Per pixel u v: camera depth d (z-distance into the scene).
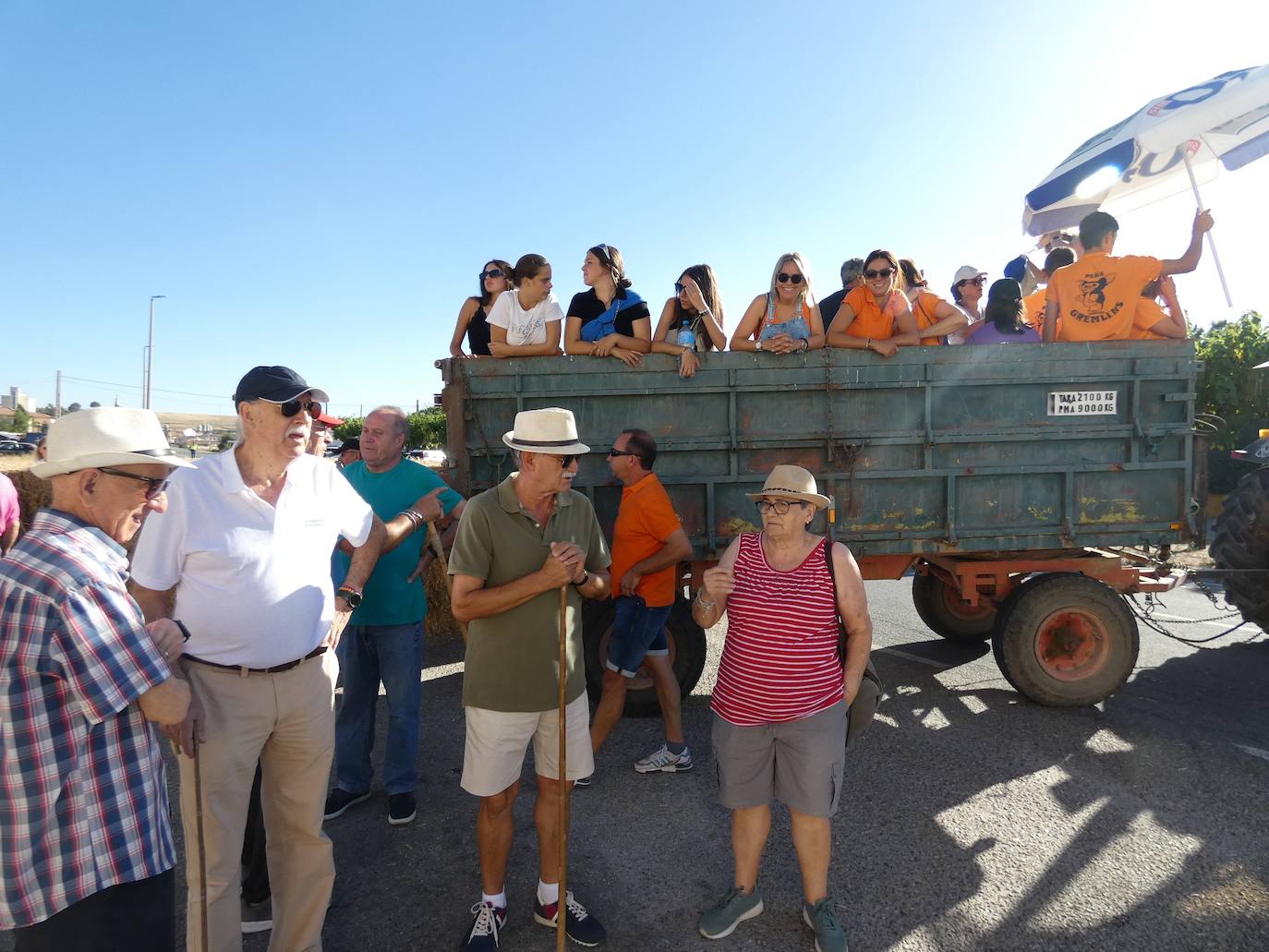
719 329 5.07
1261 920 2.85
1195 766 4.16
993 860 3.29
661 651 4.22
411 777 3.75
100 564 1.79
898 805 3.78
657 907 3.03
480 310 5.85
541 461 2.73
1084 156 6.05
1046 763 4.23
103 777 1.77
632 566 4.05
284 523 2.45
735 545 2.91
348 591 2.84
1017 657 4.91
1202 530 5.06
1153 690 5.44
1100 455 4.97
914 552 4.91
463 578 2.71
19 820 1.66
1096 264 5.12
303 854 2.56
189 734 2.14
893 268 4.96
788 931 2.87
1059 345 4.87
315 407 2.50
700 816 3.76
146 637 1.83
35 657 1.65
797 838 2.78
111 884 1.76
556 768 2.82
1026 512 4.96
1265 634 6.91
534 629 2.74
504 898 2.84
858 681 2.79
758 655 2.72
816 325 4.91
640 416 4.75
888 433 4.80
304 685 2.49
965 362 4.81
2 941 2.94
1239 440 12.91
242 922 2.99
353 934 2.89
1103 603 4.87
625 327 4.94
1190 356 4.96
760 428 4.78
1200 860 3.25
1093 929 2.82
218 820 2.32
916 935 2.81
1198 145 6.34
